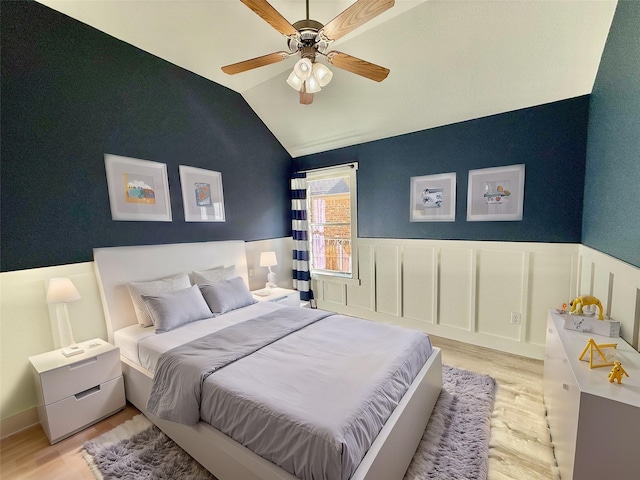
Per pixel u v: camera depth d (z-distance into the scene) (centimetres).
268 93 365
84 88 244
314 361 177
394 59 270
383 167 376
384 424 140
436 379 213
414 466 161
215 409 152
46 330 224
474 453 169
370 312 411
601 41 208
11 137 208
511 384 242
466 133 311
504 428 192
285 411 129
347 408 130
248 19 237
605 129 205
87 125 246
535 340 288
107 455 176
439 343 329
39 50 219
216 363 174
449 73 267
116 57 263
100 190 255
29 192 216
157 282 276
